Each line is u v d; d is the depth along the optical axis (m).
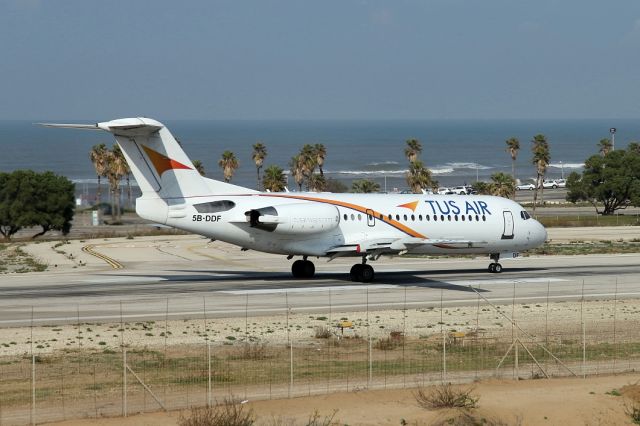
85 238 160.75
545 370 54.00
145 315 72.56
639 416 45.41
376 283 93.38
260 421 42.34
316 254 92.94
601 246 142.12
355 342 62.31
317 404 45.34
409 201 98.75
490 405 46.31
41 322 69.12
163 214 87.56
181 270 106.75
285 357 56.81
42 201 183.50
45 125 80.56
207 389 47.94
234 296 83.00
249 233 90.19
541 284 93.94
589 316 74.88
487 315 74.62
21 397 46.00
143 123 83.25
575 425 44.59
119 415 42.69
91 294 84.12
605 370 54.38
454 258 121.94
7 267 111.19
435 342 62.62
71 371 52.25
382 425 42.56
